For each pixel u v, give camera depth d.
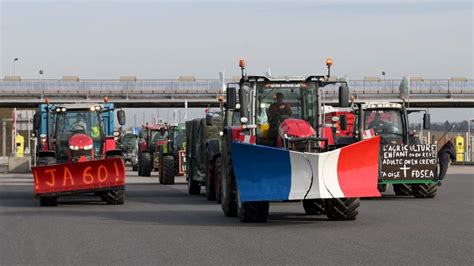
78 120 23.50
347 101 16.91
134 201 23.00
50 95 68.75
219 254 11.27
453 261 10.31
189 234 13.76
